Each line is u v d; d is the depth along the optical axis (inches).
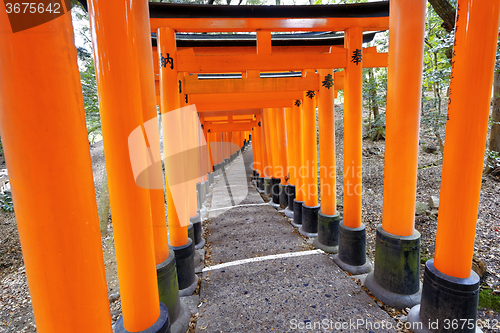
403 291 141.2
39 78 47.0
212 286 173.5
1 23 44.3
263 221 316.8
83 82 304.3
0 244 281.1
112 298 177.0
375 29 175.8
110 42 76.7
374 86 387.9
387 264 145.1
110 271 214.8
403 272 140.3
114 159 83.4
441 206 106.8
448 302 105.4
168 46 160.1
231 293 163.6
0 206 358.6
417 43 125.4
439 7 234.8
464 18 92.0
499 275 158.2
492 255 180.4
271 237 262.1
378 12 168.4
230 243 252.2
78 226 54.2
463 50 93.3
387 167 141.7
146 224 91.4
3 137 48.5
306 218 263.7
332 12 167.5
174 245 169.0
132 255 89.1
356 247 185.3
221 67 167.8
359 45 173.8
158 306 99.6
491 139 313.3
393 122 135.0
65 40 49.6
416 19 123.4
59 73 49.0
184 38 222.8
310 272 183.2
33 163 48.8
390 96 135.6
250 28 169.0
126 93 80.9
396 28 128.6
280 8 162.9
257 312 143.1
